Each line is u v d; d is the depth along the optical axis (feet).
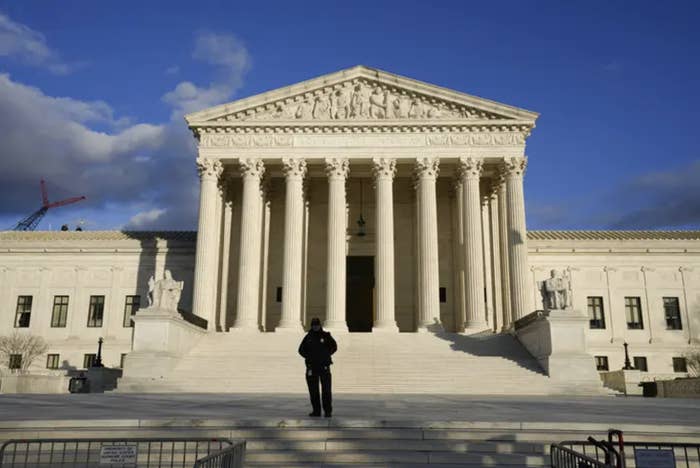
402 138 182.91
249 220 179.42
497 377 125.39
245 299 174.19
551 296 133.90
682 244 212.43
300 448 54.49
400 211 209.97
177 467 51.03
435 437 56.18
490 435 56.29
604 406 84.84
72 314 211.20
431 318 170.30
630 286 210.18
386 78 184.55
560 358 125.49
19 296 213.87
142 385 119.55
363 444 54.70
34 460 51.96
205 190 181.06
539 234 221.05
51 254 215.72
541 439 56.03
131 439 40.11
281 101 185.26
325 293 204.74
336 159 181.68
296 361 134.51
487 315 192.44
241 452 43.37
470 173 180.14
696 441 54.95
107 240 215.72
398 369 130.52
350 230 208.95
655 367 203.21
